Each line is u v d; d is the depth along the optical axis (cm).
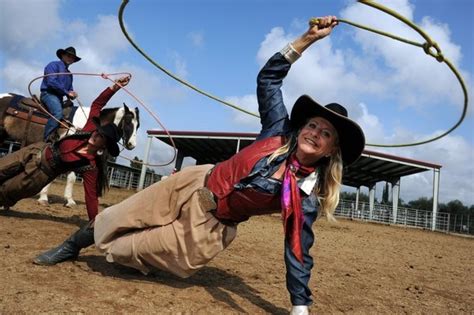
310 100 284
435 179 2780
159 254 329
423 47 302
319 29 307
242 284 402
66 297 292
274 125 315
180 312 294
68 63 815
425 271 634
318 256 659
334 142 297
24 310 259
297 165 298
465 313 392
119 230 344
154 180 3353
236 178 305
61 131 799
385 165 2927
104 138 484
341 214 3047
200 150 3503
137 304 298
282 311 330
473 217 3002
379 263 665
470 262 852
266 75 320
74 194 1388
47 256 373
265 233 932
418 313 375
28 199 931
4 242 448
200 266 327
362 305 380
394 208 3053
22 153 528
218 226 318
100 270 377
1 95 860
